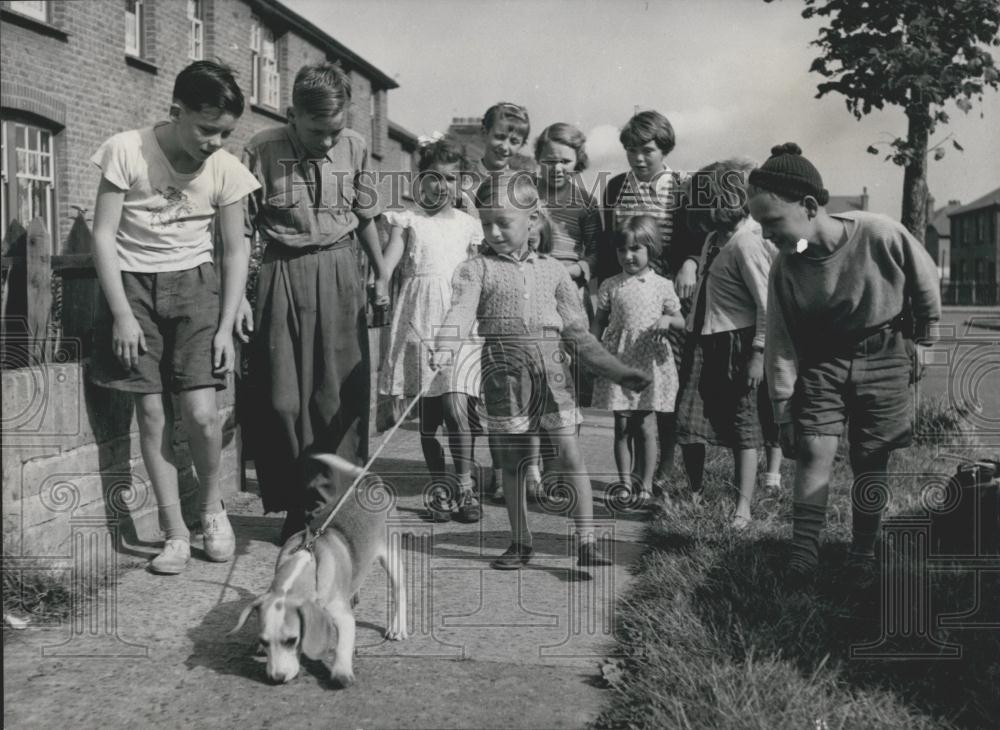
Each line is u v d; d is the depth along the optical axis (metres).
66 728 2.83
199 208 4.21
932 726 2.86
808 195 3.88
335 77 4.38
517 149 5.86
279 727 2.87
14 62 12.70
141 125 15.41
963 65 5.73
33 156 13.27
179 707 2.98
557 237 5.95
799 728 2.73
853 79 5.87
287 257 4.57
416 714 2.95
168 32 15.91
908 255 3.92
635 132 5.72
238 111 4.00
